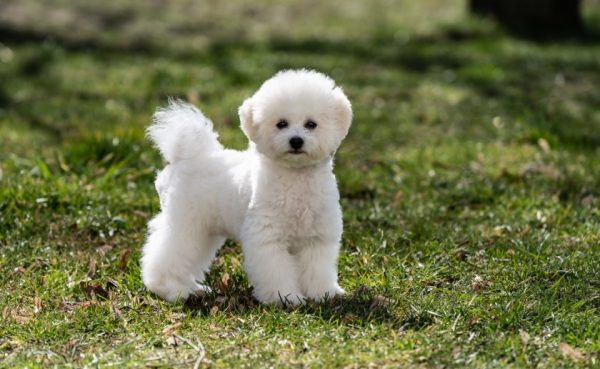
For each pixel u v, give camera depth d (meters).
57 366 5.16
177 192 6.28
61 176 8.68
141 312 6.01
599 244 7.17
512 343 5.31
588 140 10.48
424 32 18.34
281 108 5.88
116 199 8.15
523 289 6.29
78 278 6.66
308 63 15.26
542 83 14.05
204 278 6.61
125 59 15.68
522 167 9.51
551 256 6.90
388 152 10.41
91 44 17.12
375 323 5.68
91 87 13.52
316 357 5.22
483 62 15.48
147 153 9.58
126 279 6.62
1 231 7.55
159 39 17.91
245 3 23.06
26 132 11.00
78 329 5.75
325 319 5.77
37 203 7.95
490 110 12.30
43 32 17.97
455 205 8.42
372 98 13.02
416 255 7.04
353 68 15.09
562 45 17.19
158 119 6.51
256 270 5.94
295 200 5.89
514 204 8.37
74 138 10.22
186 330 5.69
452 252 7.02
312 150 5.80
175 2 22.75
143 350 5.42
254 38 18.20
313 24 20.20
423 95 13.22
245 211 6.02
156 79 13.83
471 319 5.67
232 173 6.16
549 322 5.66
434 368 5.07
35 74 14.45
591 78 14.45
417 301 6.05
